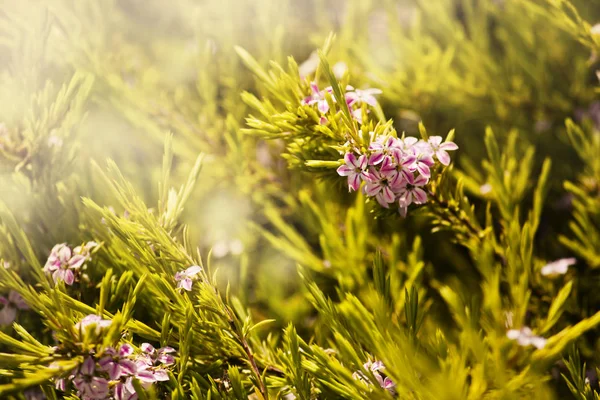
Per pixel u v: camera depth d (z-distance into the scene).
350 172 0.40
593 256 0.47
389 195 0.40
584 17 0.52
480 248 0.45
